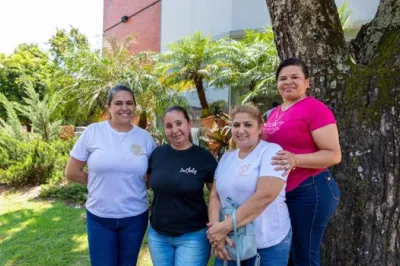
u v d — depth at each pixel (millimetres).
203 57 8234
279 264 1945
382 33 2652
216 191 2123
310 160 1934
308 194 2045
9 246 4070
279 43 2709
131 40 10781
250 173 1914
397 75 2309
